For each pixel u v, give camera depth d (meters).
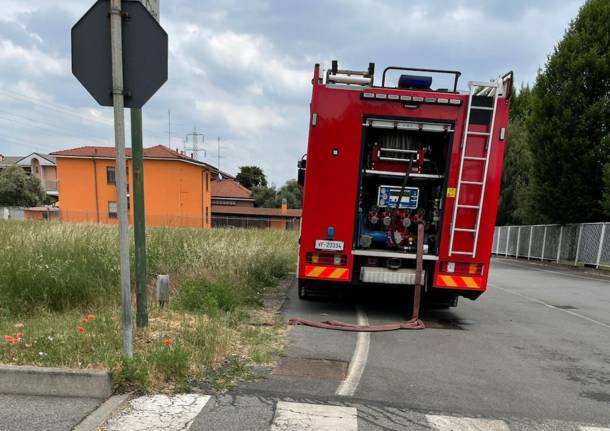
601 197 19.52
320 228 6.53
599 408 3.80
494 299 9.62
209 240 10.05
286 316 6.69
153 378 3.75
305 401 3.64
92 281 6.24
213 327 5.06
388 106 6.31
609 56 18.69
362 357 4.88
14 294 5.70
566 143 19.52
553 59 20.64
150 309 5.71
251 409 3.44
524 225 27.47
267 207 69.69
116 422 3.15
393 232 6.92
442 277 6.46
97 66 3.72
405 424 3.34
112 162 38.62
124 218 3.81
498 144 6.20
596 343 6.04
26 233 8.80
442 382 4.24
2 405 3.34
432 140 6.79
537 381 4.43
